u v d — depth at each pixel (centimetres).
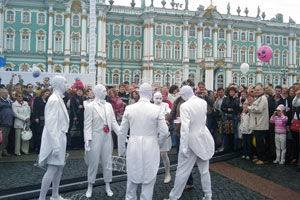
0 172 804
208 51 4731
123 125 529
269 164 899
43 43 4000
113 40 4481
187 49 4612
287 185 702
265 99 893
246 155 984
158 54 4575
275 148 977
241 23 4859
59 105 558
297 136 859
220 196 631
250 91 1063
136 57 4600
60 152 552
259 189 675
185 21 4591
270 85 1105
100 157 645
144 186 507
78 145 1134
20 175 776
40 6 3966
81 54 4062
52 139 532
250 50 4969
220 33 4812
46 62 3978
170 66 4588
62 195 642
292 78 5216
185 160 568
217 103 1102
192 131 571
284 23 5169
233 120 1027
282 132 896
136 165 507
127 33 4553
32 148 1113
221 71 4684
